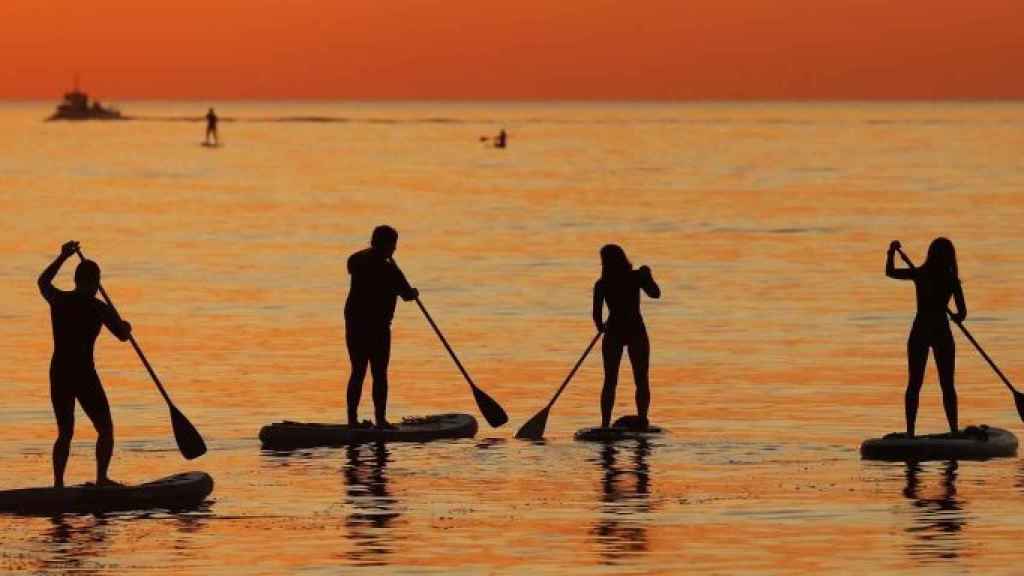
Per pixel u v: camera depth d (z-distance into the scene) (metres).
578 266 93.00
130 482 37.72
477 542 31.27
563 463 40.00
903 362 58.34
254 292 81.25
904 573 28.62
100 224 124.12
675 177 193.00
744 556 30.02
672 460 40.31
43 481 37.84
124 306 75.62
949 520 33.00
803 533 31.91
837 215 130.88
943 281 41.53
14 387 52.91
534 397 51.81
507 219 128.88
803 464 39.62
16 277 87.50
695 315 72.19
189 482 35.44
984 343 62.56
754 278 86.81
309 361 59.12
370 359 44.50
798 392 51.81
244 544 31.22
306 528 32.59
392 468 39.50
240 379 55.03
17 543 31.34
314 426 43.41
